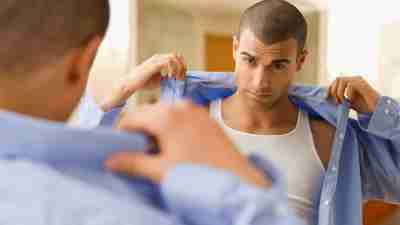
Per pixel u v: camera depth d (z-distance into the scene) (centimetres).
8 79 39
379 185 107
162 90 104
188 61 270
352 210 101
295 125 102
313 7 276
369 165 106
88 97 88
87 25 41
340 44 276
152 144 37
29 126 36
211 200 33
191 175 34
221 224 33
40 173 36
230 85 105
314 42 281
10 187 35
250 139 100
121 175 37
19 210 34
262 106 100
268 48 90
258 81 93
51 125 36
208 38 277
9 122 36
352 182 102
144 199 37
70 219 34
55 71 41
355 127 104
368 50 266
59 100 42
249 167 35
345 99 99
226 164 35
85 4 41
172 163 35
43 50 40
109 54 213
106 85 209
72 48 41
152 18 238
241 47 94
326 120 104
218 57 281
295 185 96
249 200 32
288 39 91
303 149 100
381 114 98
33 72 40
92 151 36
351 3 269
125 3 220
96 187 36
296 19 92
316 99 102
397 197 106
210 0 261
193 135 35
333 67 279
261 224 32
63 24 40
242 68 95
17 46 39
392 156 103
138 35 227
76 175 37
